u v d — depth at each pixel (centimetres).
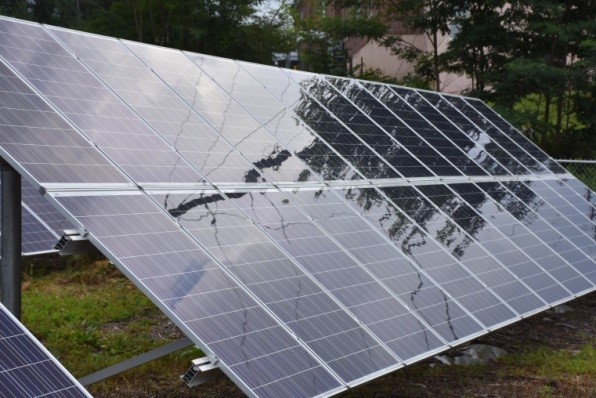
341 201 1051
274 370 710
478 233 1248
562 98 2691
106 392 952
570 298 1268
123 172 819
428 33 2989
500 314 1069
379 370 801
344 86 1401
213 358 676
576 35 2664
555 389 1022
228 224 850
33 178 721
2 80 809
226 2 3259
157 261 732
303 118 1198
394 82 3086
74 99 866
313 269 876
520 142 1792
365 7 3136
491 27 2661
